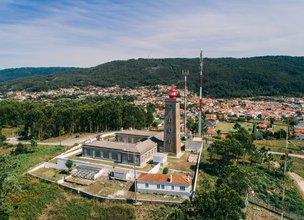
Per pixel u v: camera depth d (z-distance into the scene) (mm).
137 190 64562
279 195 74438
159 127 163875
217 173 77562
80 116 142250
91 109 143750
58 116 133625
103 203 59688
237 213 48938
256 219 58688
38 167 81750
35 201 59469
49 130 136500
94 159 86875
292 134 153750
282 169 93312
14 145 119812
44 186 67438
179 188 62156
